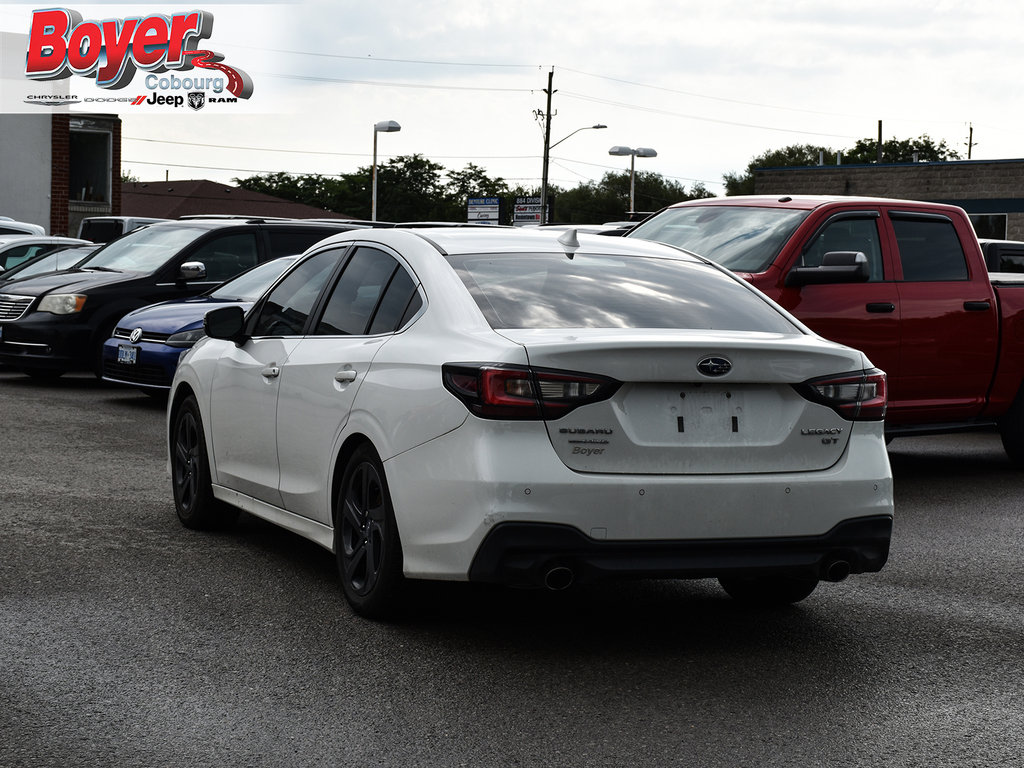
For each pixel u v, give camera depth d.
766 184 53.97
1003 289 9.48
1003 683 4.61
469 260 5.27
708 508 4.55
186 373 6.95
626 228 10.77
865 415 4.89
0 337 14.18
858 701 4.36
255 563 6.18
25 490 8.01
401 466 4.77
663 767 3.71
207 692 4.29
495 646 4.89
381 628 5.10
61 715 4.04
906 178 50.16
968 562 6.72
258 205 89.88
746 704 4.30
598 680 4.51
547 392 4.45
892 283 8.88
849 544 4.79
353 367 5.24
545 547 4.39
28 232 22.86
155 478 8.56
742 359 4.64
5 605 5.33
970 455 11.16
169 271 14.20
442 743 3.86
